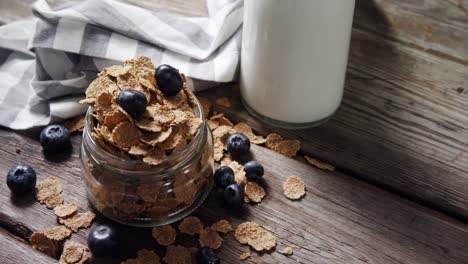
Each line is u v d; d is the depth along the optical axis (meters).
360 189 0.56
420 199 0.56
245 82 0.59
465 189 0.56
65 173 0.57
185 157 0.52
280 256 0.53
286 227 0.54
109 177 0.52
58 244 0.53
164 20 0.63
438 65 0.63
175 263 0.52
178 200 0.53
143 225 0.54
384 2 0.67
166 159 0.50
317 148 0.58
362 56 0.63
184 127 0.51
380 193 0.56
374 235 0.54
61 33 0.60
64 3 0.66
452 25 0.65
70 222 0.54
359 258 0.53
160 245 0.53
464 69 0.63
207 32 0.63
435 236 0.54
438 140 0.59
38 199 0.55
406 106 0.61
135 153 0.50
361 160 0.58
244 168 0.56
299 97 0.57
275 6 0.53
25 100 0.61
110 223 0.54
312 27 0.53
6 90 0.61
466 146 0.58
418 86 0.62
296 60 0.55
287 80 0.56
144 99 0.50
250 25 0.56
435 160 0.58
